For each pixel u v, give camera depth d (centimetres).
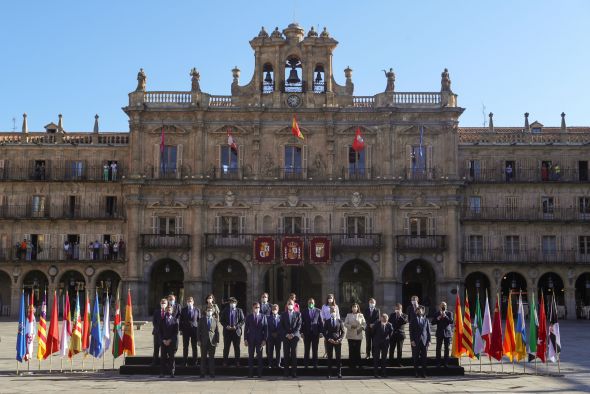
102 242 7119
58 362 3456
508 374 3034
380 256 6856
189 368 2978
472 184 7100
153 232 6900
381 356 3075
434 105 7044
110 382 2756
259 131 6994
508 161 7262
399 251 6862
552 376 2967
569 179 7194
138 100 7000
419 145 7025
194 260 6800
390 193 6888
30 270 7056
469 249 7056
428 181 6900
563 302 7244
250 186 6912
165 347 2908
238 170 6981
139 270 6831
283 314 2916
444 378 2911
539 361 3491
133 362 3084
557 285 7288
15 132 7675
